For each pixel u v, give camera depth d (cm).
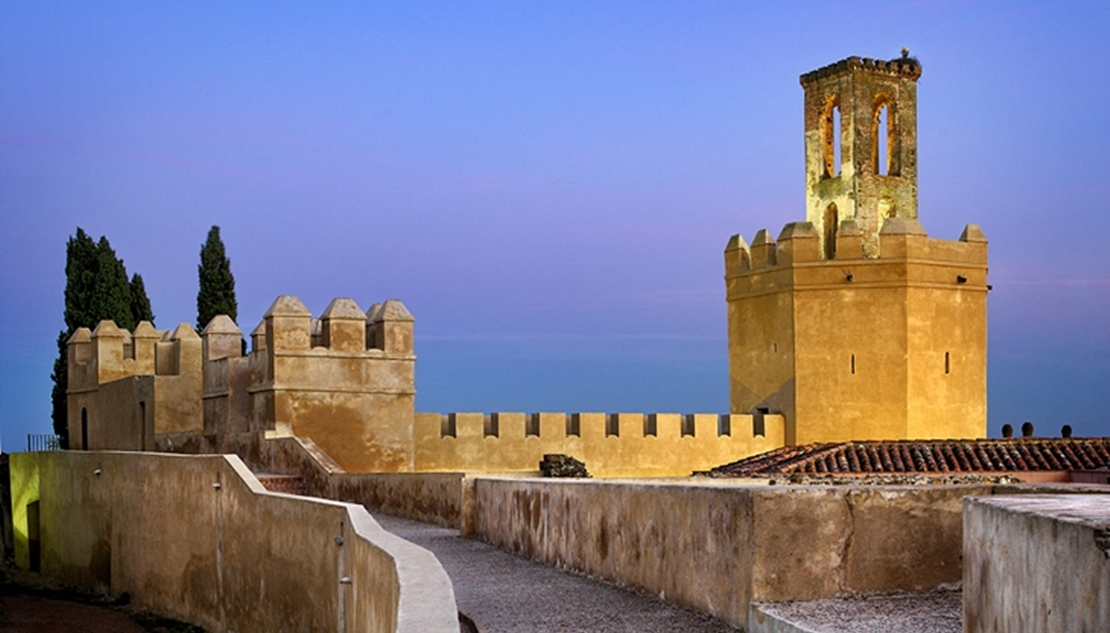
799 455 3322
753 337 4709
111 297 5228
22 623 2416
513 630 1034
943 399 4462
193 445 3634
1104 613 504
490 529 1811
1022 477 2930
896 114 5081
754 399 4688
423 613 694
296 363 3206
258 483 1992
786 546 948
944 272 4494
